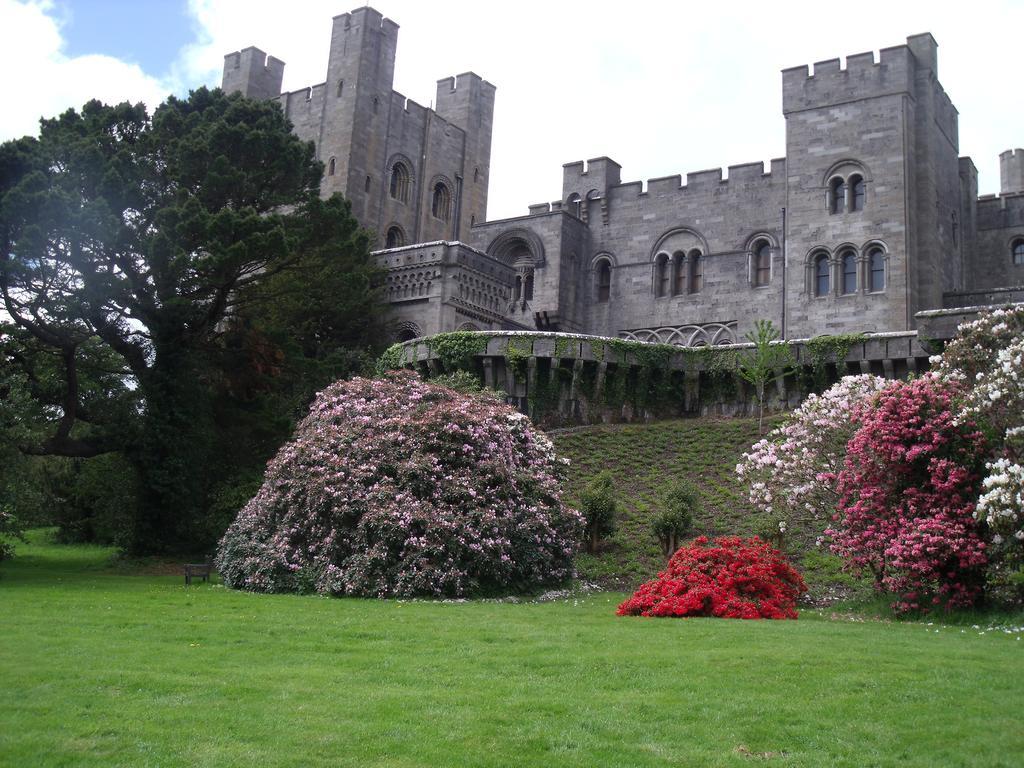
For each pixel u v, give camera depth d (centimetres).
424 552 1997
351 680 1072
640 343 3594
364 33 5756
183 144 3086
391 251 4769
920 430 1839
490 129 6781
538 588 2148
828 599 2008
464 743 834
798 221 4797
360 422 2302
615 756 803
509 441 2386
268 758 788
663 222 5516
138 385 3372
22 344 3014
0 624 1475
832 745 834
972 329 2077
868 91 4716
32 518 3139
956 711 934
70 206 2638
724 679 1071
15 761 768
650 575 2294
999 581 1839
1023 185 6662
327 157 5725
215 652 1239
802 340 3403
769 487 2270
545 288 5519
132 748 809
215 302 3141
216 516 3050
